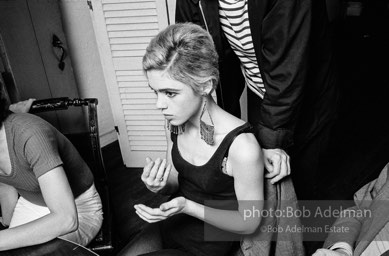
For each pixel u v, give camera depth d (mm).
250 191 997
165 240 1176
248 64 1412
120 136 2592
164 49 872
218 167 996
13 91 1892
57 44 2168
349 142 2621
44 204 1368
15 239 1047
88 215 1438
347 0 5121
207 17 1316
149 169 1027
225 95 1572
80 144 1567
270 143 1217
